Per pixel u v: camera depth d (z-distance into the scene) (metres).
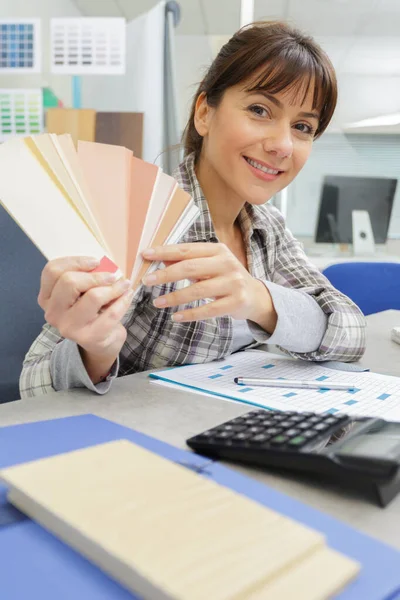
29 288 0.88
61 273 0.45
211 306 0.57
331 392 0.55
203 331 0.73
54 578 0.21
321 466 0.32
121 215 0.49
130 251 0.50
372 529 0.28
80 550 0.22
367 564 0.23
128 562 0.20
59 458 0.29
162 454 0.34
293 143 0.76
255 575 0.19
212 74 0.80
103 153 0.51
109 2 2.68
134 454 0.29
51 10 2.47
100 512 0.23
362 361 0.76
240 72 0.72
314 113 0.75
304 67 0.70
